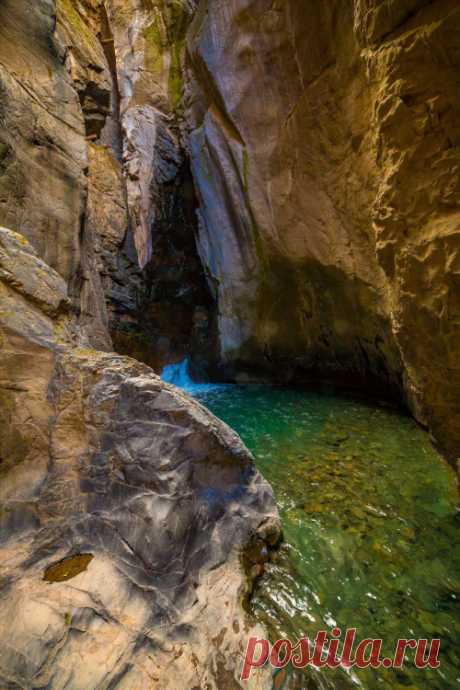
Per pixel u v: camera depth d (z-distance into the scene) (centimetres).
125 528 306
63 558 291
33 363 355
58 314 420
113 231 1358
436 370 467
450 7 359
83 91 1174
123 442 340
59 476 331
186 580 288
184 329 1614
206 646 249
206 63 1052
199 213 1390
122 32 1498
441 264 405
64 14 1137
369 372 936
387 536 380
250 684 231
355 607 300
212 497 351
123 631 244
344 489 472
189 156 1343
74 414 354
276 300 1149
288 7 747
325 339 1038
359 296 848
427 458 530
